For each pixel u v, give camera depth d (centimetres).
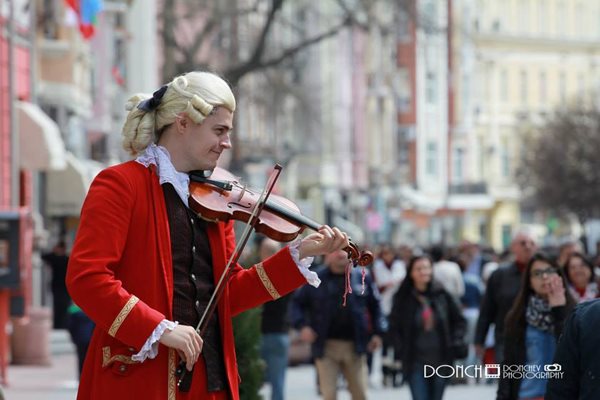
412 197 17812
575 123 15550
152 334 1323
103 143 9219
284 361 3747
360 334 3447
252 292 1422
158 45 10994
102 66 8875
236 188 1416
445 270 5244
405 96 18462
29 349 5619
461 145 19788
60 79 7681
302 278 1416
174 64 8331
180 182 1385
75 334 4053
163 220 1370
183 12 10469
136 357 1334
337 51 15388
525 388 2606
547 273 2630
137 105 1405
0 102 6488
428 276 3300
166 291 1360
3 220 4488
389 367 5081
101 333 1372
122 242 1352
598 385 1449
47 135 6838
